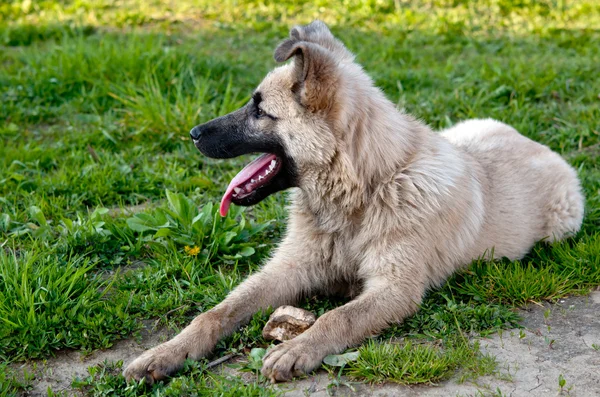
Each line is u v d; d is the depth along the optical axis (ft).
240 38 13.71
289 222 8.13
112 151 10.09
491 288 7.75
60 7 15.70
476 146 8.63
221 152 7.82
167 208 8.66
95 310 7.63
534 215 8.41
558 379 6.97
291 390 6.98
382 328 7.47
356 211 7.70
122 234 8.44
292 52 7.31
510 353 7.22
